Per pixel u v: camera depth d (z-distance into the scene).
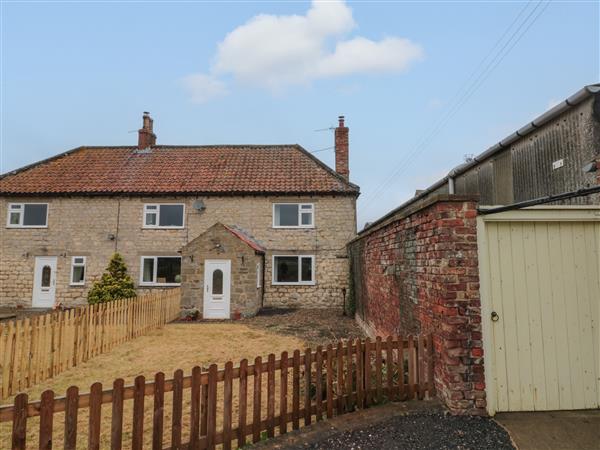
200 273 14.90
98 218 18.00
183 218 18.02
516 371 4.49
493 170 7.51
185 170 19.41
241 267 14.93
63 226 17.98
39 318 7.09
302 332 11.55
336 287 17.53
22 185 18.30
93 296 15.68
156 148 21.41
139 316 11.14
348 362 4.77
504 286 4.57
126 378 7.14
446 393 4.48
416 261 5.62
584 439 3.81
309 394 4.51
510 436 3.89
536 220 4.62
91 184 18.41
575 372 4.50
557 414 4.34
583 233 4.67
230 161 20.22
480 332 4.43
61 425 4.93
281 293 17.58
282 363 4.37
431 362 4.90
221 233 15.08
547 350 4.51
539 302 4.57
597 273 4.61
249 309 14.75
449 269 4.49
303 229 17.92
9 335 6.48
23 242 17.97
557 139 5.52
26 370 6.77
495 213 4.53
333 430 4.21
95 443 3.28
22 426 3.06
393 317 7.17
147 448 4.32
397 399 4.81
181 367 7.82
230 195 18.03
